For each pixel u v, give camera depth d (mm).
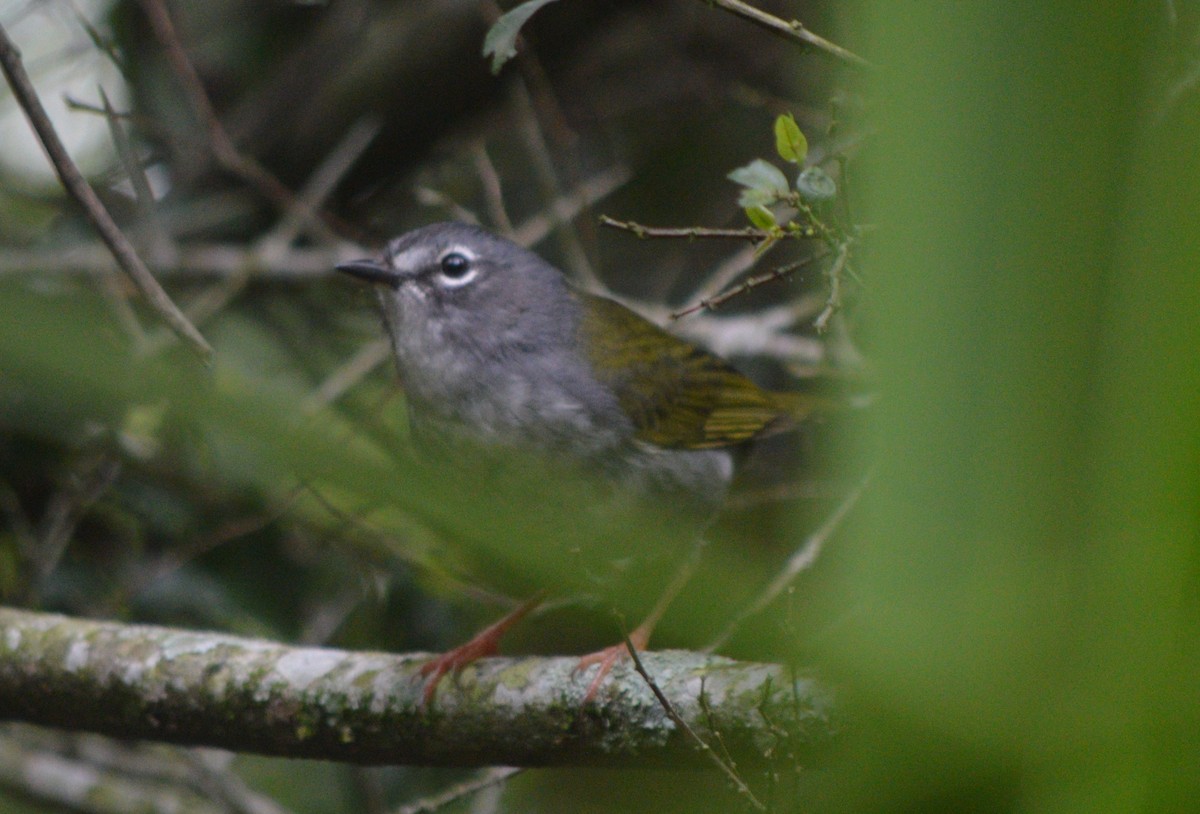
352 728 7191
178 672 7555
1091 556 1081
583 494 8961
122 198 12906
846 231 5840
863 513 1154
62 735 11258
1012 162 1046
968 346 1069
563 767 6723
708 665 6254
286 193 12188
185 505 11133
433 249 9008
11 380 1704
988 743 1174
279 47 14297
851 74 5895
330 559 11219
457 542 2293
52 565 10562
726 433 9367
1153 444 1045
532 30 12617
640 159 13312
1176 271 1029
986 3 1040
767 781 5266
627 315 9594
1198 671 1099
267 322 12727
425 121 13219
